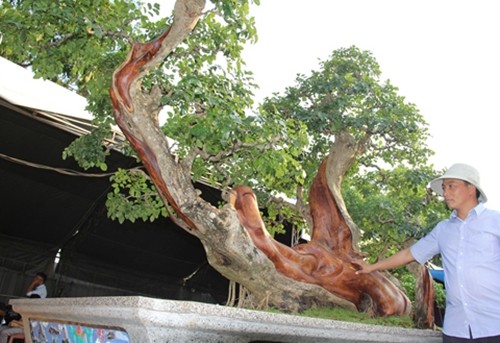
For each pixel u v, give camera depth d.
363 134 6.11
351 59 6.33
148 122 3.94
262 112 4.59
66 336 3.54
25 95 6.86
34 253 10.91
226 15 3.91
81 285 11.64
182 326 2.69
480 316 3.30
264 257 4.23
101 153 5.54
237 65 4.79
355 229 5.04
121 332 2.90
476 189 3.55
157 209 5.75
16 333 7.48
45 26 4.18
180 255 12.61
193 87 4.10
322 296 4.61
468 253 3.44
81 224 10.63
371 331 3.74
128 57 3.92
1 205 9.46
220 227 4.03
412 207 6.43
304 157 6.38
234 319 2.90
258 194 6.30
